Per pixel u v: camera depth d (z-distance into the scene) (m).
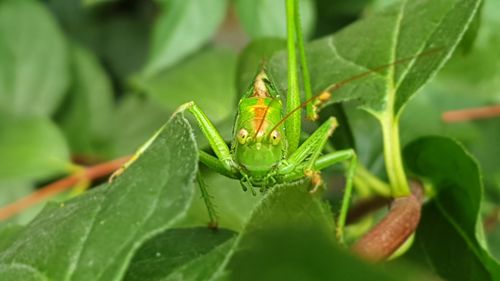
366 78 0.13
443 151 0.13
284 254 0.09
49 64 0.21
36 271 0.10
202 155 0.14
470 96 0.19
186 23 0.19
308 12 0.18
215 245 0.12
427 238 0.14
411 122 0.18
